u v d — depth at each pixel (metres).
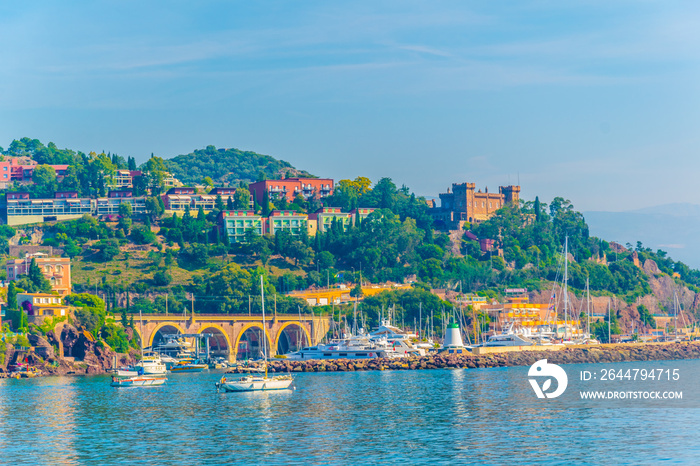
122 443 141.50
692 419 159.00
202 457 130.00
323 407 181.75
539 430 149.50
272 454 131.62
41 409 183.38
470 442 139.12
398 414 169.88
